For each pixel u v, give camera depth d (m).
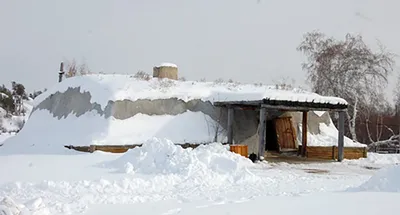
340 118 19.86
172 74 24.19
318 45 36.78
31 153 17.97
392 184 9.59
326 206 7.23
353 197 8.19
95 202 7.96
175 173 12.29
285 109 18.97
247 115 21.80
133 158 13.73
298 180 12.24
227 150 16.62
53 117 22.89
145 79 21.97
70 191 9.14
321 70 36.41
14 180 10.59
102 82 21.02
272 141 22.88
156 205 7.72
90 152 17.19
